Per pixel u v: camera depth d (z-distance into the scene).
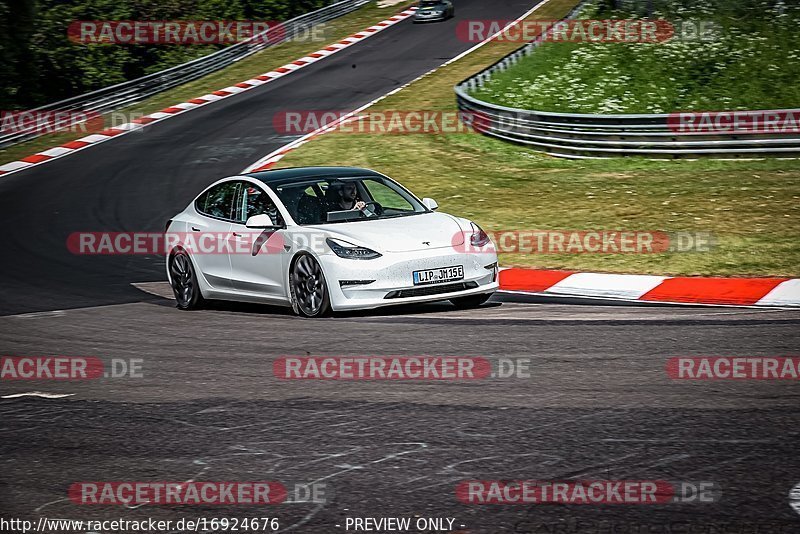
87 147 104.06
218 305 39.31
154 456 19.20
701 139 70.94
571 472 17.02
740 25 111.31
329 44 162.50
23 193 82.25
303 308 33.88
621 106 95.00
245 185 37.44
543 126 79.88
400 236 33.44
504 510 15.48
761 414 20.02
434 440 19.19
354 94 123.06
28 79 145.62
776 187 58.44
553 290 39.44
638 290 38.47
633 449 18.09
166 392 24.34
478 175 72.81
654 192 60.03
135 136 108.44
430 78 127.38
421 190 68.94
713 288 38.03
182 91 136.50
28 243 61.00
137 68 162.75
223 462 18.58
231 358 27.80
